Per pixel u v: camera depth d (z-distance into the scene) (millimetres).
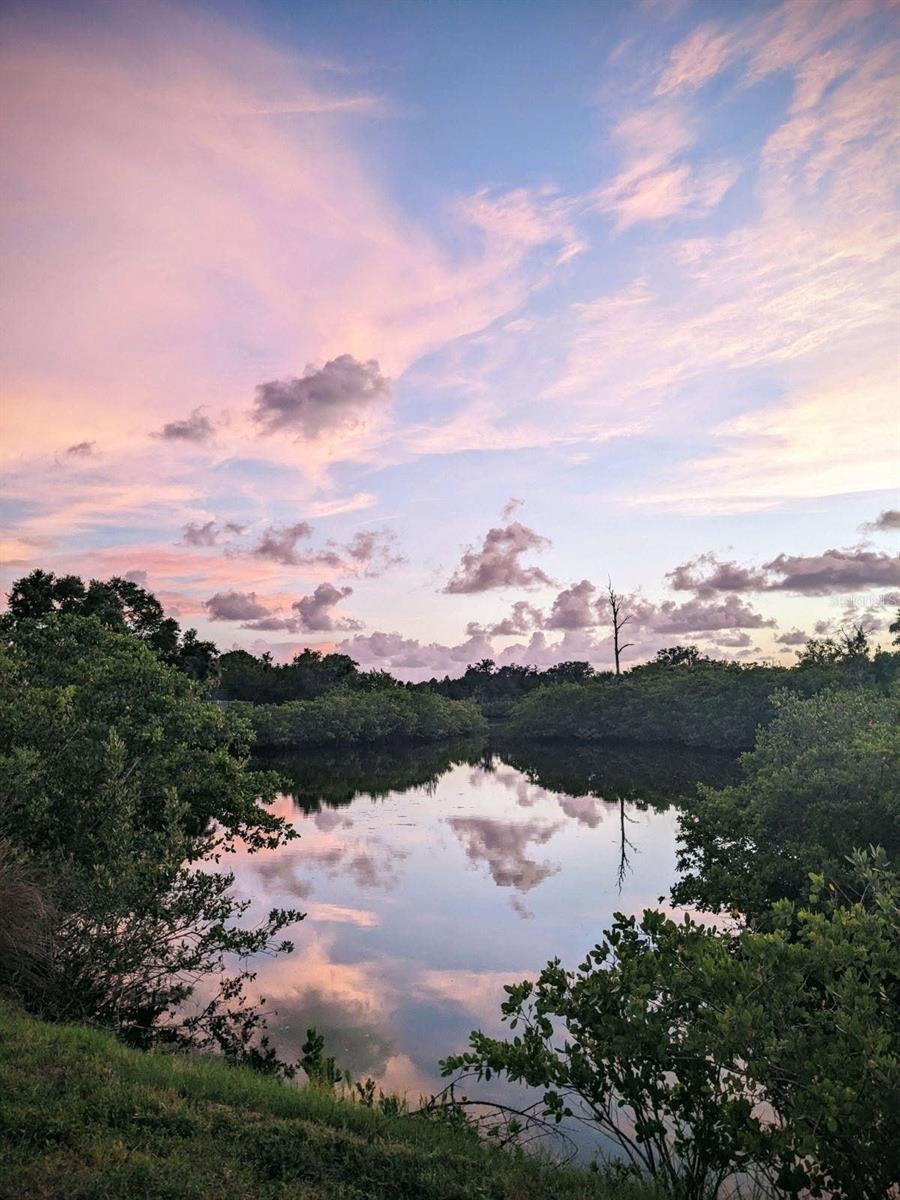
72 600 44031
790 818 12875
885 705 19141
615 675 87938
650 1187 5914
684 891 13805
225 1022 11508
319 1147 5703
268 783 19281
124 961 10773
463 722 96688
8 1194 4625
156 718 17062
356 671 104125
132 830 12953
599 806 34906
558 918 17312
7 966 10086
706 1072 5949
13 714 14078
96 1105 5883
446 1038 11062
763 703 57594
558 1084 6480
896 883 7754
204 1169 5164
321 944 15438
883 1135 4902
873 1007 5398
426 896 19172
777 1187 5406
